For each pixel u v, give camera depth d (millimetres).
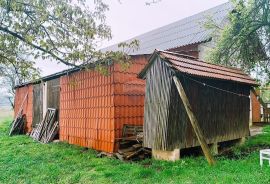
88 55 10516
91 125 14758
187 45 22000
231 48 15742
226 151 12938
